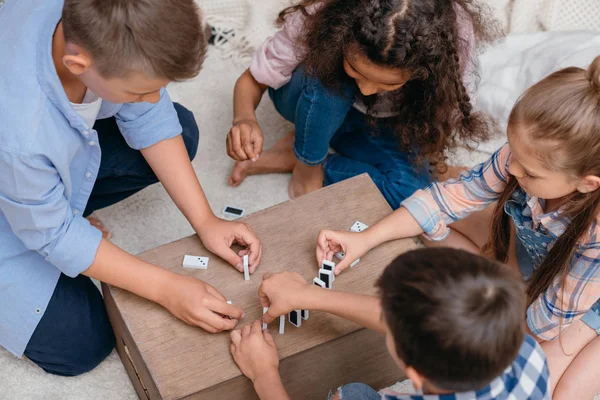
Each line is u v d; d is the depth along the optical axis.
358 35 1.29
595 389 1.38
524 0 2.01
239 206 1.75
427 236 1.43
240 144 1.61
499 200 1.40
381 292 0.91
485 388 0.93
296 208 1.41
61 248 1.18
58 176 1.16
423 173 1.72
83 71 1.01
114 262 1.22
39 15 1.10
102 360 1.48
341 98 1.54
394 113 1.63
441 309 0.85
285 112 1.74
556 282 1.30
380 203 1.43
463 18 1.47
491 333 0.84
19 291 1.28
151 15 0.95
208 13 2.04
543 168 1.16
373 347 1.32
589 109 1.09
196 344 1.22
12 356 1.48
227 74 2.00
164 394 1.16
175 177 1.39
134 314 1.25
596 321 1.39
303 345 1.22
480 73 1.87
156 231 1.68
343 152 1.80
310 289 1.20
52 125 1.10
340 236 1.32
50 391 1.44
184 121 1.57
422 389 0.94
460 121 1.56
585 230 1.23
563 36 1.94
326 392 1.37
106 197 1.57
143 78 1.00
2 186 1.10
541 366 0.99
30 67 1.07
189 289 1.22
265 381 1.17
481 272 0.87
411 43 1.29
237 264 1.31
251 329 1.22
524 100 1.15
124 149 1.46
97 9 0.94
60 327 1.35
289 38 1.56
